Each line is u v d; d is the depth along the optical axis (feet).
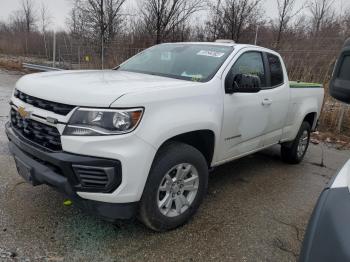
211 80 11.55
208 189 14.21
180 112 9.89
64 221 10.52
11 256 8.74
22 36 107.45
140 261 9.03
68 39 67.56
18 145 9.95
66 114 8.70
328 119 28.91
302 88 17.58
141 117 8.82
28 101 9.88
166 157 9.66
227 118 11.90
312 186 15.64
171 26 61.36
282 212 12.64
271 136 15.51
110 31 67.82
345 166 5.66
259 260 9.55
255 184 15.24
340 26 52.90
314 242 4.50
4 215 10.57
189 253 9.57
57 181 8.74
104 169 8.48
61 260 8.79
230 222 11.50
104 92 8.73
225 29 60.95
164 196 10.13
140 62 14.43
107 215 8.93
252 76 12.17
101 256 9.07
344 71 5.49
